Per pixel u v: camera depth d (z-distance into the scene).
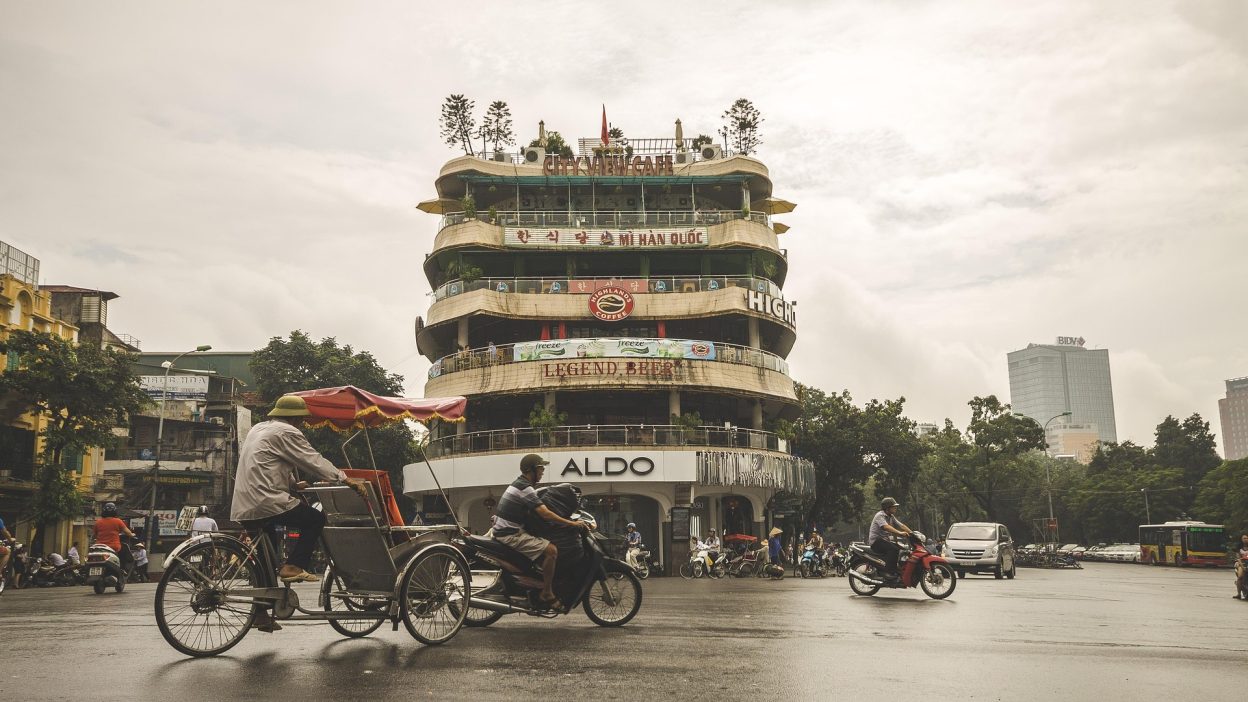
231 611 7.68
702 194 44.47
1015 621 11.87
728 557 35.09
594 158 42.09
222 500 50.31
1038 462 94.88
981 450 59.69
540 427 37.53
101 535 18.91
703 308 40.16
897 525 17.23
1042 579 30.58
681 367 38.53
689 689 6.14
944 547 31.19
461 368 39.78
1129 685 6.61
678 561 36.69
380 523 8.24
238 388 58.50
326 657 7.44
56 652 7.64
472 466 37.69
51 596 17.70
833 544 36.03
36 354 31.92
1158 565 57.81
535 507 9.44
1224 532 57.00
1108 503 80.62
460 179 42.06
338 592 8.63
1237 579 19.61
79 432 32.34
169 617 7.36
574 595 9.75
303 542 8.04
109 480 42.75
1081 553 77.44
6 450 33.44
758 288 41.41
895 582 16.98
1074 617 12.91
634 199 43.47
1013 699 6.02
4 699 5.58
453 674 6.61
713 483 37.41
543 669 6.86
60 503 32.25
